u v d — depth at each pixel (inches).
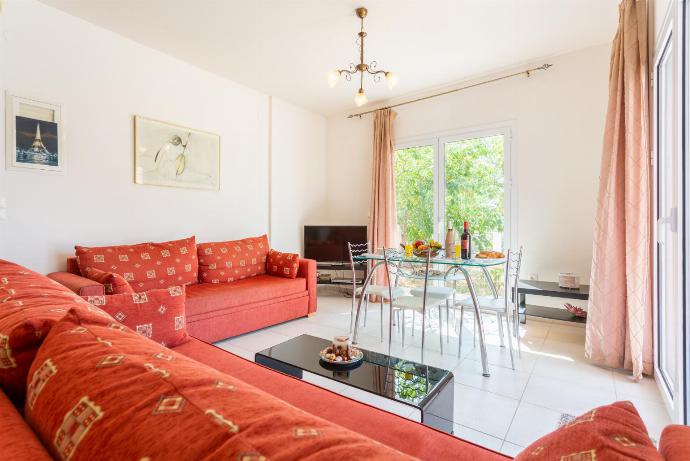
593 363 104.2
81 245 114.2
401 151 188.2
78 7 107.3
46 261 106.7
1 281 54.1
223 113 159.0
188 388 20.9
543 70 143.2
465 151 165.9
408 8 108.8
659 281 90.8
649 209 92.7
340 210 213.2
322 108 202.7
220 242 148.8
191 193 146.6
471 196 163.9
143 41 127.5
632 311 93.4
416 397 59.9
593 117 133.0
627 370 98.6
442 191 172.4
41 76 105.0
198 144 148.5
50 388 23.7
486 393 86.4
